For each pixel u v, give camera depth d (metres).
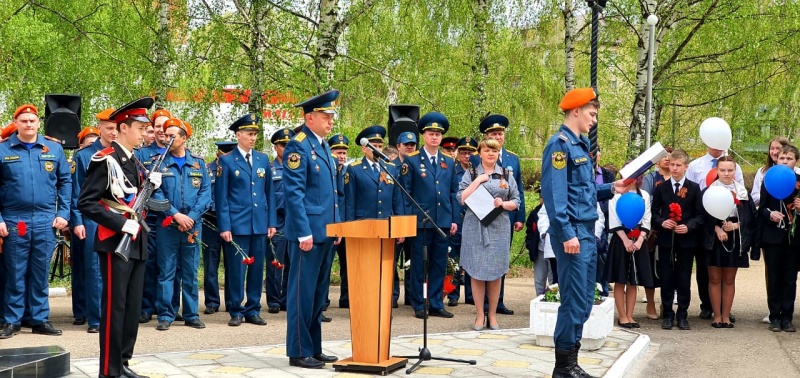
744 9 16.66
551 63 22.23
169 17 15.53
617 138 25.84
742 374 7.03
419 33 17.94
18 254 8.34
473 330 9.02
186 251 8.98
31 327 8.73
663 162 10.10
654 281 9.48
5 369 5.86
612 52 21.12
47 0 18.66
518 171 10.07
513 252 16.33
